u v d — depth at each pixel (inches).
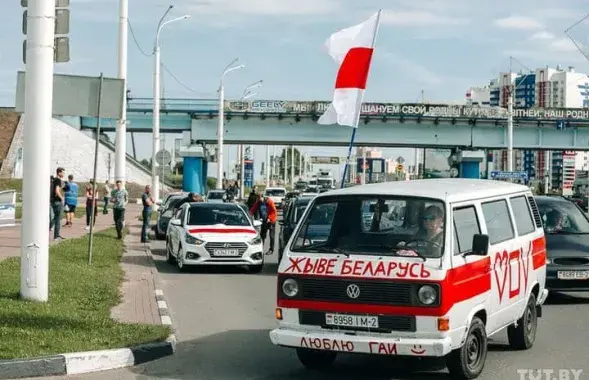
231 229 759.1
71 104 604.4
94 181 697.6
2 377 321.4
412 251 315.3
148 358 365.7
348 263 316.8
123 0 1111.6
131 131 2637.8
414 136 2440.9
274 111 2394.2
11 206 1131.3
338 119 530.6
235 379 333.4
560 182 4279.0
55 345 354.6
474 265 329.4
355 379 334.0
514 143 2466.8
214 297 581.9
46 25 457.7
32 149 459.5
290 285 324.8
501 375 338.6
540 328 463.8
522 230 398.3
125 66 1121.4
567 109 2417.6
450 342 304.2
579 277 552.1
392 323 307.7
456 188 353.1
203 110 2422.5
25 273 463.5
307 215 346.3
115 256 802.2
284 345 321.7
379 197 337.7
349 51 530.0
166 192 3152.1
